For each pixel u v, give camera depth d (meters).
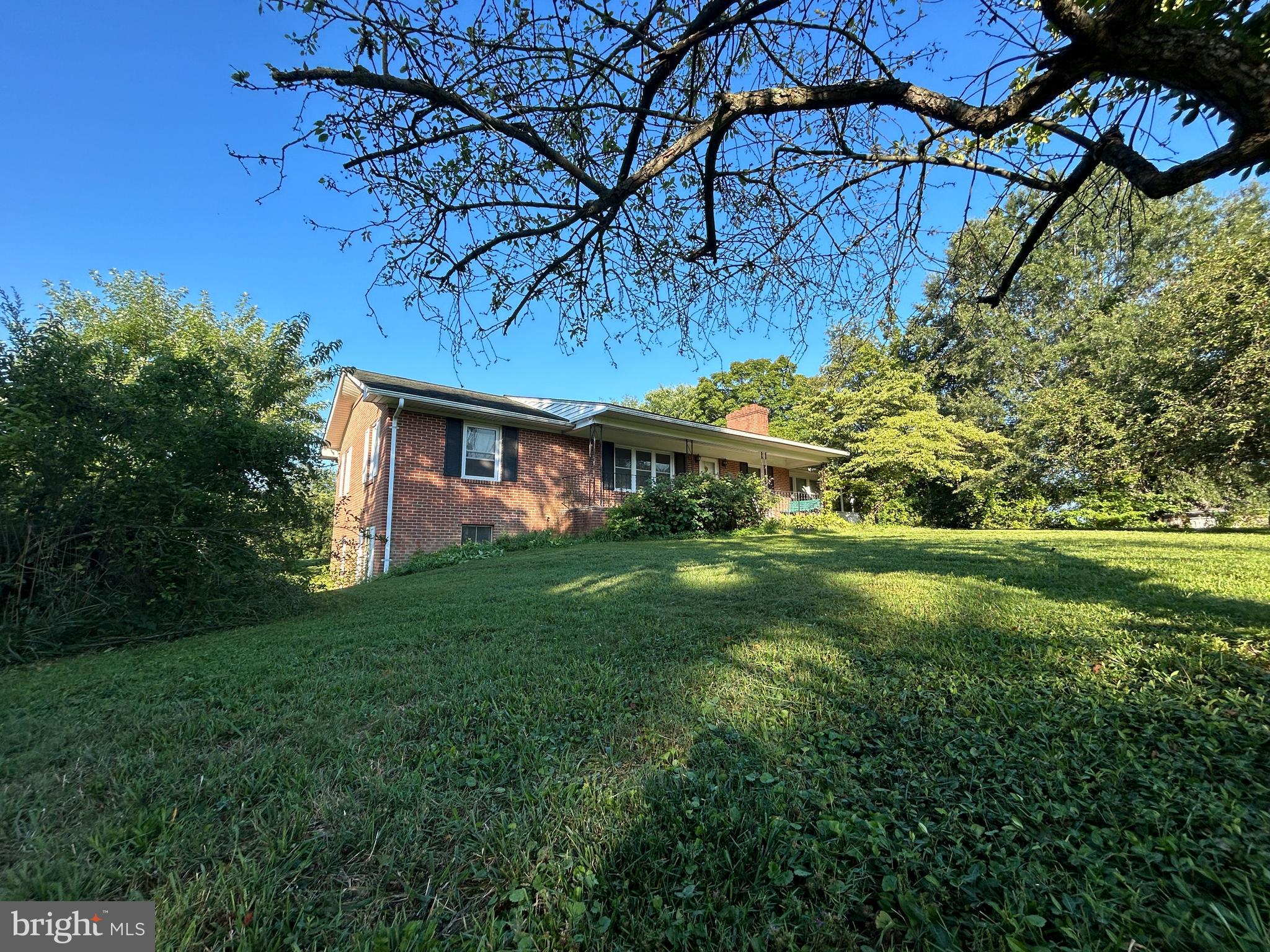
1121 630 3.67
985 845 1.58
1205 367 11.81
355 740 2.48
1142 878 1.43
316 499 6.73
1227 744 2.08
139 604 5.36
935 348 20.62
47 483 4.91
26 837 1.80
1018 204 4.02
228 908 1.47
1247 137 1.87
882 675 3.13
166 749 2.44
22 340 4.92
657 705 2.79
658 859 1.61
